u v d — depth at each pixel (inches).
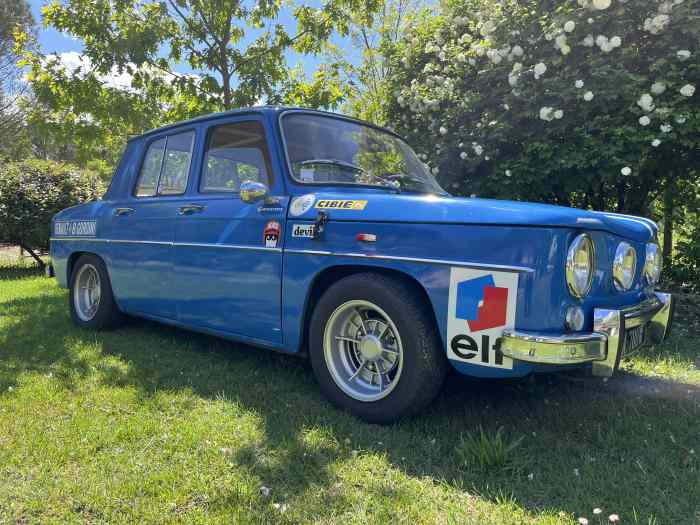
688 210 286.5
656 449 92.1
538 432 100.3
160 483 80.9
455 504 76.0
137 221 157.9
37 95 290.4
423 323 96.0
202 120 147.5
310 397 116.6
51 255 201.5
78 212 188.2
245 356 148.1
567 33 201.0
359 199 107.3
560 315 83.8
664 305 109.0
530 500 77.3
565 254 83.7
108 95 303.1
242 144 132.9
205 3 295.6
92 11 280.4
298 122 130.6
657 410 110.8
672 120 184.2
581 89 194.5
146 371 134.2
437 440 96.0
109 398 115.5
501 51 219.0
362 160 135.9
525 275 83.4
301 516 72.4
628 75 182.1
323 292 116.6
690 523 71.1
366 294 101.7
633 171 195.0
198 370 135.5
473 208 91.7
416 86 263.4
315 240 110.0
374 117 335.3
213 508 74.4
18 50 305.6
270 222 118.7
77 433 97.3
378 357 104.1
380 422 101.9
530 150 204.8
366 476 83.4
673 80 184.9
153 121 321.7
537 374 134.3
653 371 138.6
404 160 147.7
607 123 197.5
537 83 211.2
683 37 187.6
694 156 213.6
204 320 136.5
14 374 131.5
